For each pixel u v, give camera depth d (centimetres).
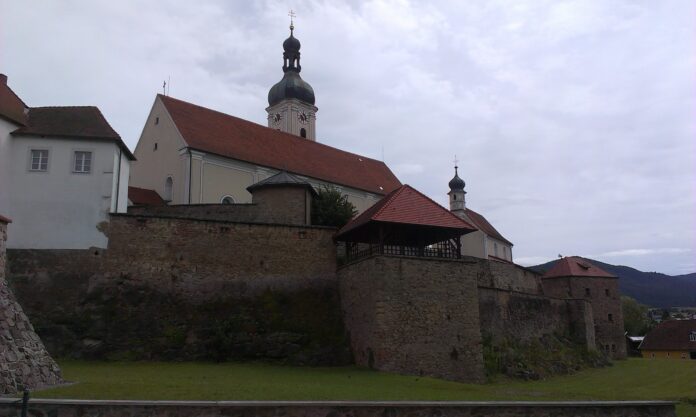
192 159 5178
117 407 1623
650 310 18850
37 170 3394
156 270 3431
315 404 1723
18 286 3206
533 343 4778
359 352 3372
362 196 6712
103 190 3447
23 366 1955
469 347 3416
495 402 1897
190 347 3244
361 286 3419
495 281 5428
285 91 8456
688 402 3052
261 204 4403
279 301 3584
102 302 3269
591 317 5762
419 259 3397
